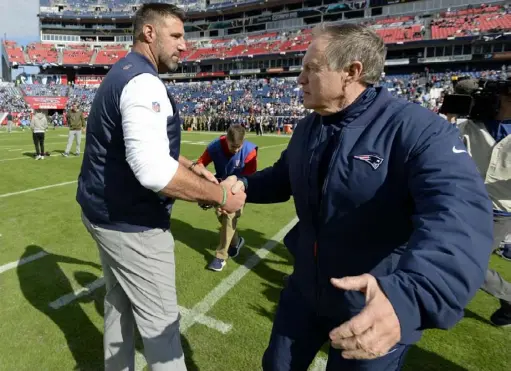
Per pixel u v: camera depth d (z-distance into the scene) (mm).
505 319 2945
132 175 1747
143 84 1576
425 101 27672
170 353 1943
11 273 3836
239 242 4387
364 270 1321
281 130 29328
